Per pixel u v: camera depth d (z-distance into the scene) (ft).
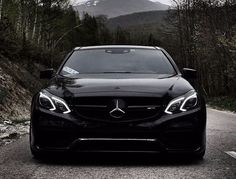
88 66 22.22
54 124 17.81
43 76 22.34
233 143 25.80
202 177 15.92
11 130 36.27
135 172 16.76
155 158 19.62
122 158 19.65
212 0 159.02
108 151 17.60
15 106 61.57
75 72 21.76
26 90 73.31
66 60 23.13
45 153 18.69
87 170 17.11
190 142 17.83
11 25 92.68
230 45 136.77
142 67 22.07
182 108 17.93
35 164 18.35
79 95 18.01
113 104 17.65
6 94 60.08
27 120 49.39
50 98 18.38
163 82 19.39
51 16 162.50
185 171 16.96
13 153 21.38
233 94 142.10
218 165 18.24
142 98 17.76
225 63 154.61
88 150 17.67
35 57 105.19
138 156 20.08
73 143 17.62
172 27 217.36
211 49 163.63
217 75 180.14
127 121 17.49
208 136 30.22
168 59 23.13
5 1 121.80
